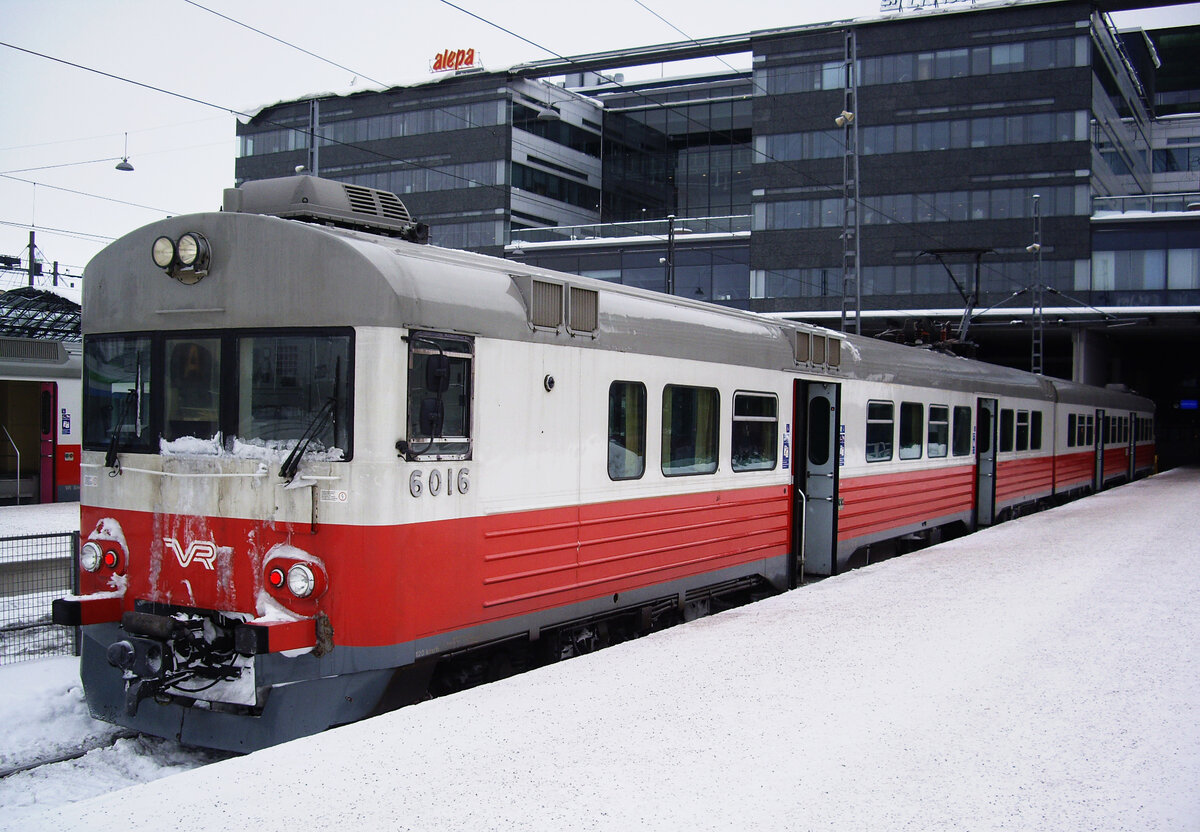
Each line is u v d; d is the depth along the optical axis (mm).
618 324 7852
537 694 5863
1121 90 44344
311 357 5922
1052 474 21328
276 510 5949
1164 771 4742
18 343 18297
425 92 44781
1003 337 40875
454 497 6234
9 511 17516
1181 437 53250
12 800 5531
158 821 3971
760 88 39406
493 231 43719
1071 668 6602
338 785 4395
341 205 6980
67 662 7992
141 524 6465
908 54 37750
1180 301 35219
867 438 12242
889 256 38125
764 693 5918
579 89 54969
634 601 8102
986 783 4551
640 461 8156
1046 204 36406
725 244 40406
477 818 4055
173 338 6418
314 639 5840
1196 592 9391
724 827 4020
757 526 10031
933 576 10242
